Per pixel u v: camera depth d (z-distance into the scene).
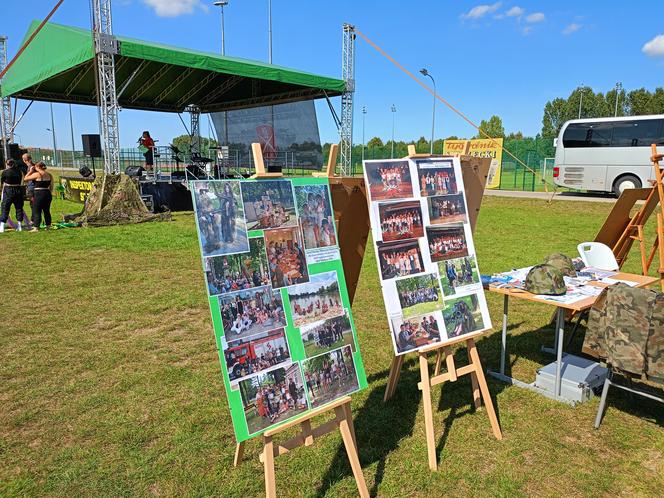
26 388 3.88
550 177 29.14
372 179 3.03
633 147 18.64
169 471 2.88
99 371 4.20
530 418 3.51
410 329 3.02
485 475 2.88
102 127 13.58
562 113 79.62
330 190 3.09
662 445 3.17
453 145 15.91
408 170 3.20
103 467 2.90
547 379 3.89
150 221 13.64
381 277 2.98
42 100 20.20
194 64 14.28
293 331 2.50
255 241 2.44
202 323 5.46
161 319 5.57
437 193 3.31
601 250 5.05
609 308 3.13
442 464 2.98
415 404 3.71
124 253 9.29
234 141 25.38
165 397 3.75
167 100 23.52
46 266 8.14
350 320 2.73
